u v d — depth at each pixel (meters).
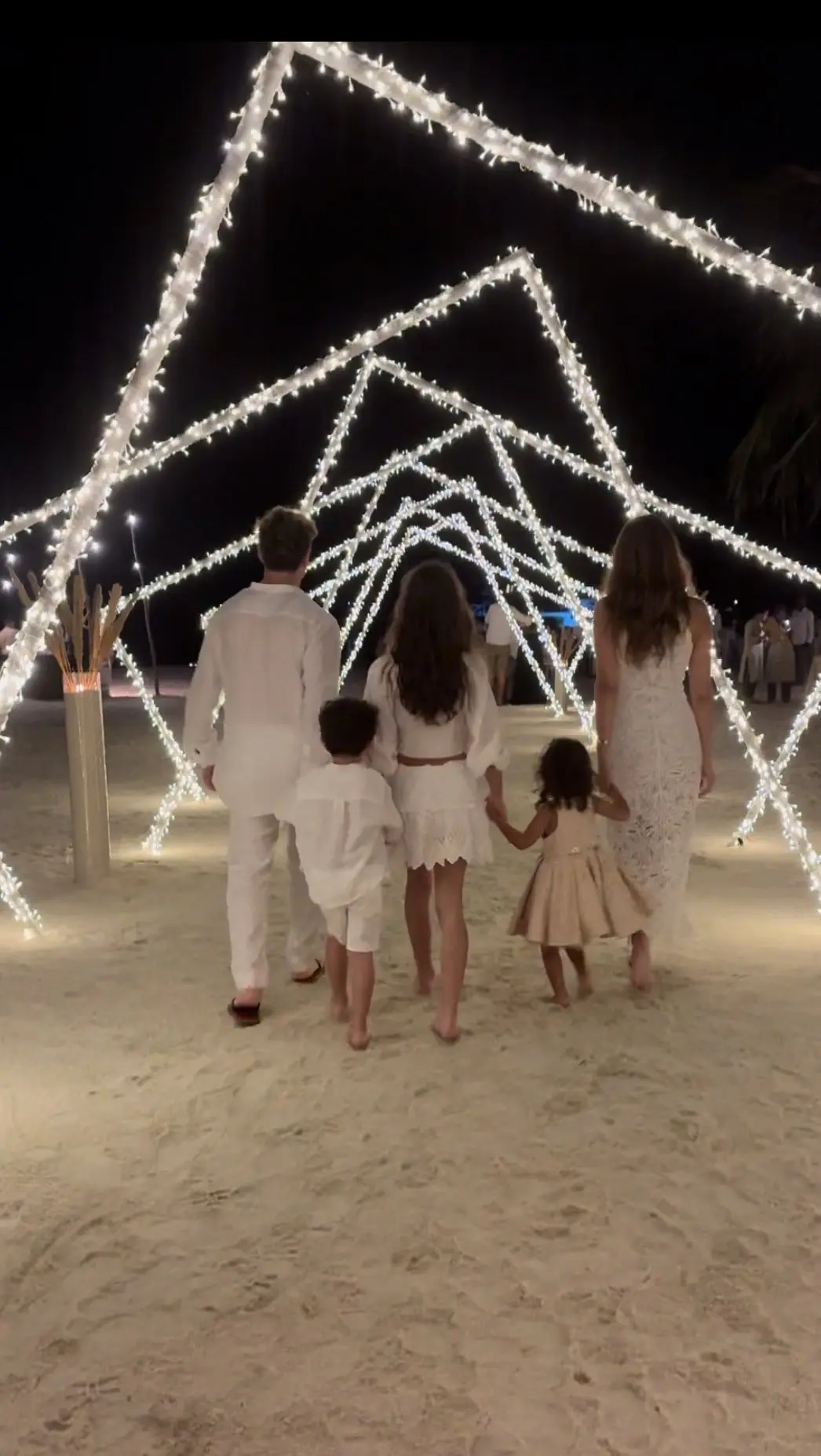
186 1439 2.61
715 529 8.23
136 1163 3.90
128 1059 4.80
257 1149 3.98
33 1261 3.32
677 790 5.45
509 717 20.91
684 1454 2.55
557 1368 2.83
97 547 8.15
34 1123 4.21
